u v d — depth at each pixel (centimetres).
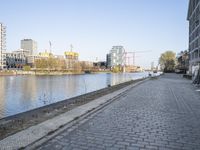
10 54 17025
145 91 2002
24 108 2133
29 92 3516
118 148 571
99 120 855
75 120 846
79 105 1188
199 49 5466
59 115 922
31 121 816
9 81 6309
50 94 3167
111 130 723
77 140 623
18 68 15400
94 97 1548
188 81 3862
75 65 14438
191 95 1736
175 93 1870
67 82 5738
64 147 570
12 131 685
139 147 581
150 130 730
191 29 7181
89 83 5225
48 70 12625
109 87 2405
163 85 2814
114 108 1117
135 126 774
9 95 3159
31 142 591
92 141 617
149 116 936
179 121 859
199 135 688
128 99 1457
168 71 11062
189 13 7706
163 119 886
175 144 608
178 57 13075
